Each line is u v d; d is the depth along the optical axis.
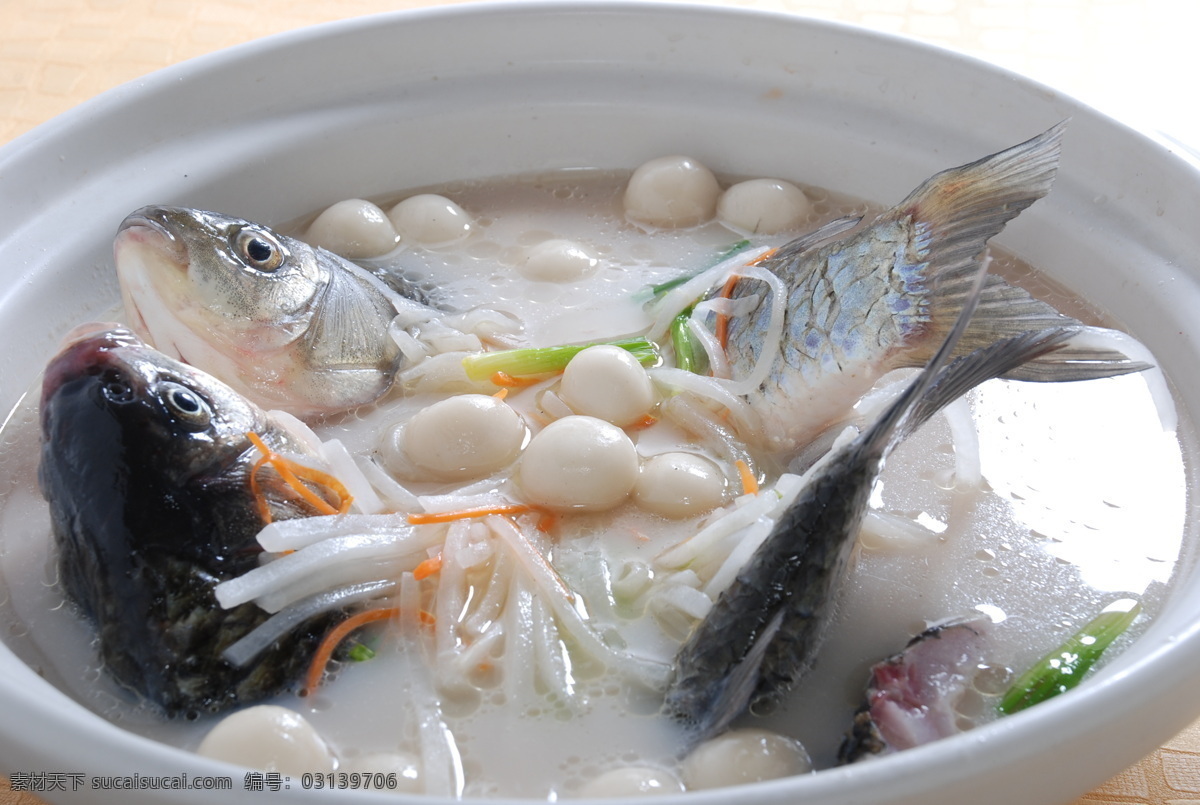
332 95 0.49
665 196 0.49
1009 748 0.31
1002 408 0.42
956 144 0.48
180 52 0.57
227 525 0.37
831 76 0.49
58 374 0.37
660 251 0.48
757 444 0.42
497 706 0.36
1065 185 0.46
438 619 0.37
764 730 0.35
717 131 0.50
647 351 0.44
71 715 0.32
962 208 0.39
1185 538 0.39
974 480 0.41
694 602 0.37
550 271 0.47
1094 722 0.32
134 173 0.46
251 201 0.48
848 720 0.36
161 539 0.36
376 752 0.35
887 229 0.40
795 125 0.49
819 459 0.40
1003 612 0.38
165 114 0.47
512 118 0.50
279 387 0.42
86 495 0.36
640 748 0.35
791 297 0.42
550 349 0.43
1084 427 0.42
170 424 0.37
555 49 0.50
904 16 0.60
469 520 0.39
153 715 0.36
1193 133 0.54
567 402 0.42
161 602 0.36
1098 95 0.56
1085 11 0.61
